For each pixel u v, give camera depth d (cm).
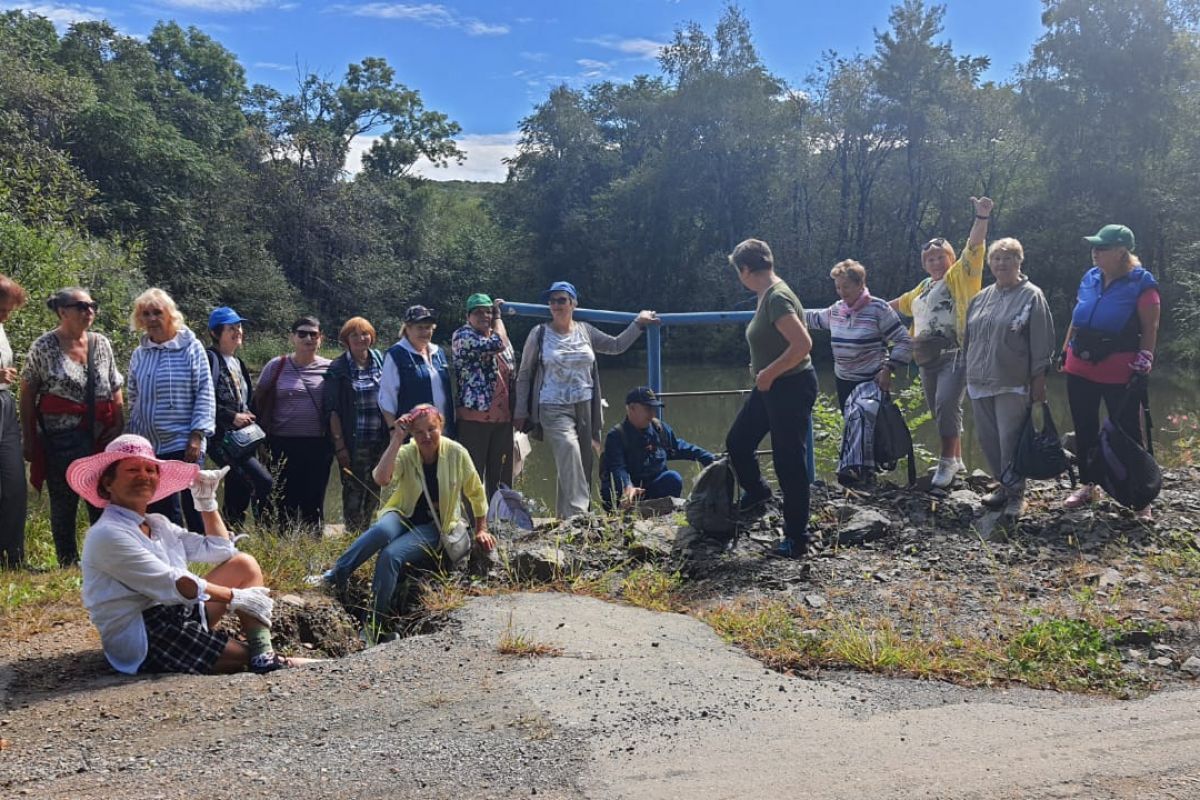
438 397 667
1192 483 660
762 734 328
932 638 428
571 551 552
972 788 287
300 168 4312
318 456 702
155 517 432
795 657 405
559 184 4747
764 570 523
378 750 321
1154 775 293
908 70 3962
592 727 334
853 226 4250
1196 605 449
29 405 602
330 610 504
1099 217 3566
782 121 4141
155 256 3216
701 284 4194
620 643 423
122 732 341
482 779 299
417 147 5353
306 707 360
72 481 405
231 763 314
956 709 351
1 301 583
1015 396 580
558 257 4656
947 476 648
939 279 657
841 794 284
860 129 4034
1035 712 348
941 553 542
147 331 591
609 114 4847
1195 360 2711
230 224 3797
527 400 688
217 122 4538
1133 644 417
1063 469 566
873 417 628
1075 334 588
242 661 421
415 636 442
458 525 530
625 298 4488
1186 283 2748
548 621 454
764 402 536
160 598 403
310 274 4200
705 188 4312
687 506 570
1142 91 3541
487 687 372
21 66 2667
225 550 450
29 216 1402
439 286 4706
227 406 654
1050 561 524
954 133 4097
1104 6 3556
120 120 3141
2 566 588
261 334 3631
